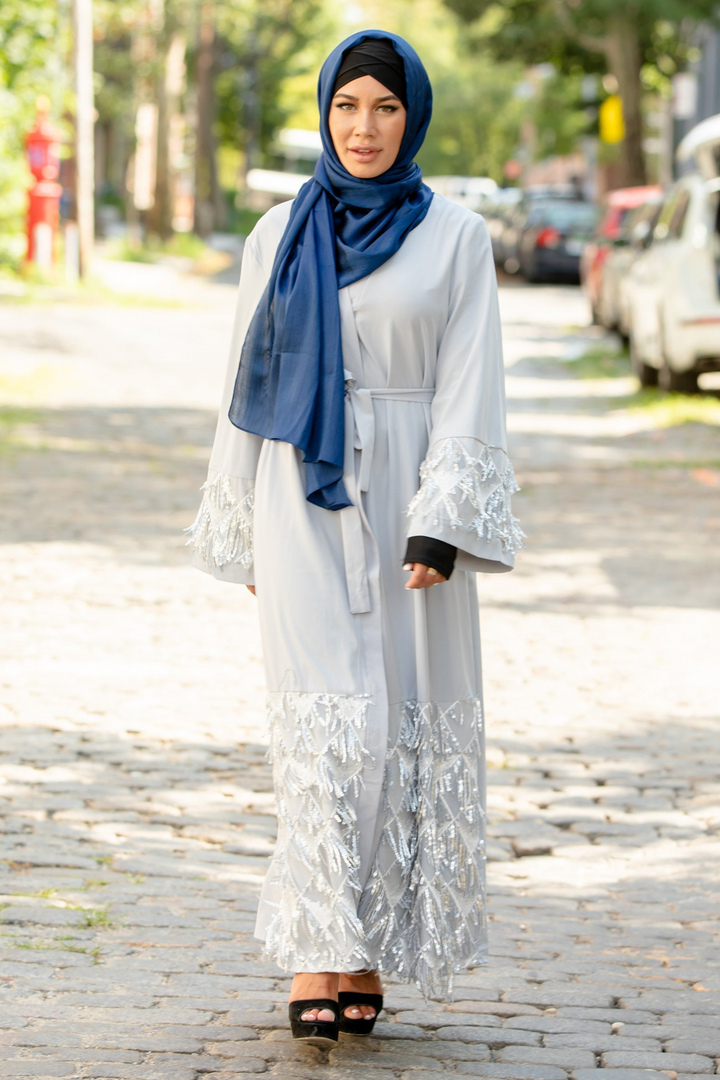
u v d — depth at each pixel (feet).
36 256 158.81
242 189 364.99
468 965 19.79
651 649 43.70
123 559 52.80
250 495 19.97
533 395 101.71
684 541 58.85
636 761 33.99
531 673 40.93
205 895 25.46
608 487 70.03
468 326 19.27
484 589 50.78
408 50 18.94
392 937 19.38
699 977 23.08
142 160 285.84
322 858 18.75
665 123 253.85
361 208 19.21
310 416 18.70
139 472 69.97
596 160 320.50
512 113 459.73
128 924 23.91
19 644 41.60
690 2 191.42
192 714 36.01
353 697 18.75
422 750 19.33
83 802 29.89
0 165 134.62
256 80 348.18
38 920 23.75
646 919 25.63
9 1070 18.49
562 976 22.98
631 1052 20.15
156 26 222.48
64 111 159.74
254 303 19.93
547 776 32.99
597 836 29.66
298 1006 19.30
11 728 34.35
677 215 97.19
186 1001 21.07
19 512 59.82
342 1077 18.86
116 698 37.01
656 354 96.89
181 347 119.55
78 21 154.61
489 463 19.13
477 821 19.75
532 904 26.21
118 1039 19.60
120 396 94.38
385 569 19.27
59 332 122.31
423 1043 20.30
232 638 43.32
